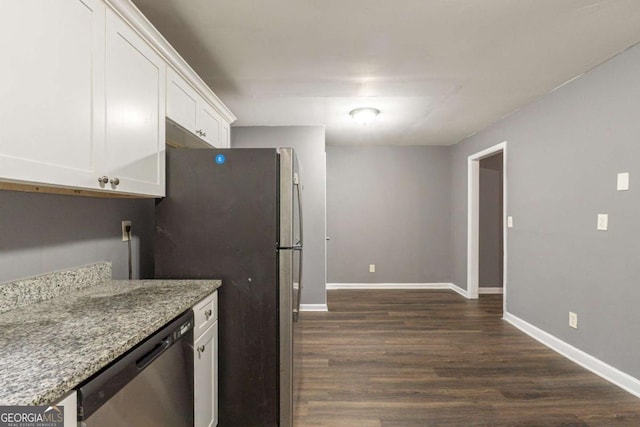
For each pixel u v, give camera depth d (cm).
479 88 264
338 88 262
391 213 495
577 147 244
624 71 205
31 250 127
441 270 496
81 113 109
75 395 72
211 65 222
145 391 98
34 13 92
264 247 164
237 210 165
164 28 177
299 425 173
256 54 207
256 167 165
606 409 185
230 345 165
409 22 173
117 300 128
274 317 164
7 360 76
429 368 236
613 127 213
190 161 166
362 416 180
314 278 377
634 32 183
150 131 152
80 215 153
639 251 195
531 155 298
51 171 97
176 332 117
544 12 164
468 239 437
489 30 181
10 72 85
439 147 493
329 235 495
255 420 164
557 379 219
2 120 83
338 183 493
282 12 163
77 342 87
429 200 496
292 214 168
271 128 373
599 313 223
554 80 249
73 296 134
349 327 322
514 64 223
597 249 225
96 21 116
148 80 150
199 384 139
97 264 159
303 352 264
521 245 313
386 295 451
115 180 126
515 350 266
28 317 108
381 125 376
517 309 321
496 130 361
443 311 375
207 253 166
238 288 165
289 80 246
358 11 163
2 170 83
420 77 242
